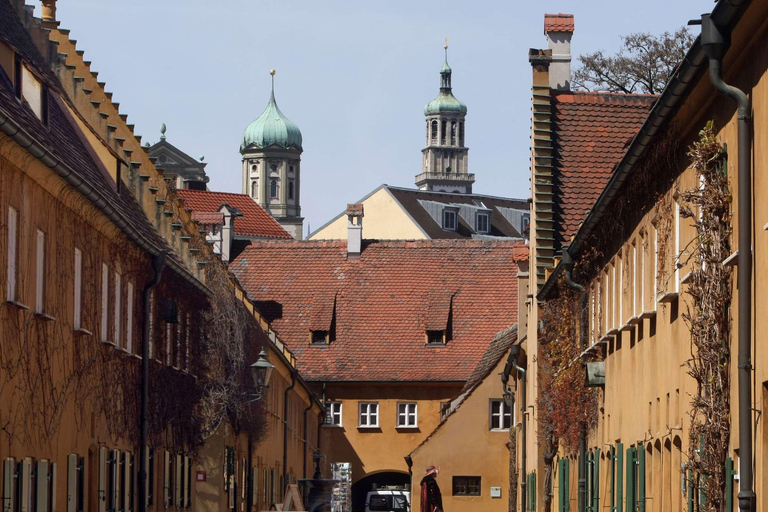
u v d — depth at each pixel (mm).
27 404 37219
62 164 38438
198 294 67000
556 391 67875
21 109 40781
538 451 75938
